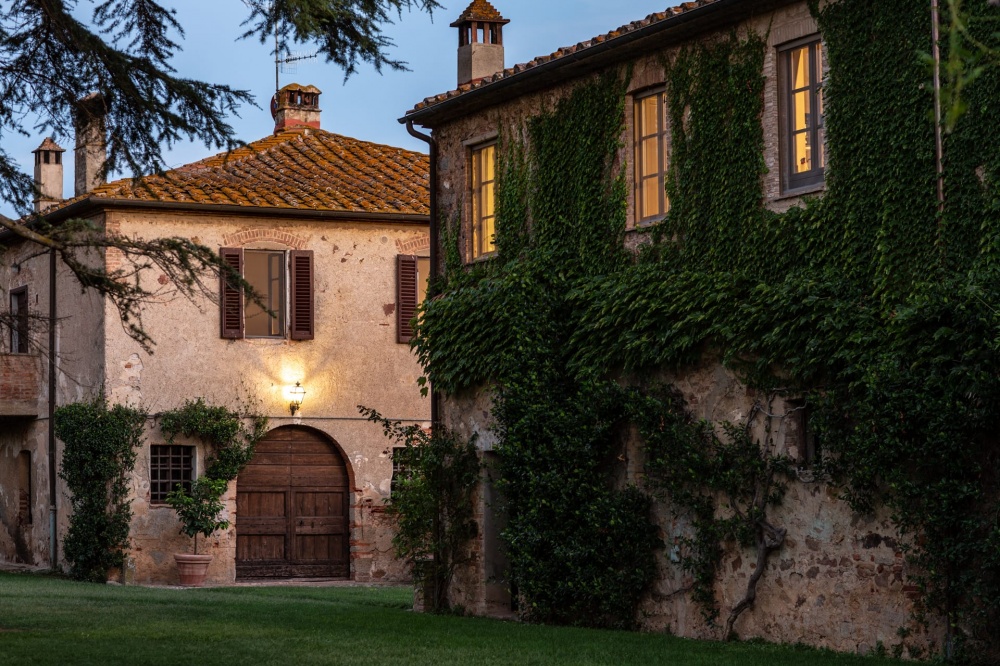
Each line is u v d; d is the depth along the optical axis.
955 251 12.26
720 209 14.54
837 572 13.14
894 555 12.62
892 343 12.38
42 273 27.03
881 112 12.97
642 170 15.88
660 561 15.02
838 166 13.32
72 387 25.66
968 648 11.93
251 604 17.97
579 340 15.95
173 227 25.02
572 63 16.22
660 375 15.03
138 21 11.46
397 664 11.38
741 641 14.00
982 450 11.97
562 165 16.62
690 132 14.99
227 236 25.38
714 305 14.23
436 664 11.42
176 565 24.55
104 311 24.48
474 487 17.34
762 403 13.91
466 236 18.09
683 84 15.12
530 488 15.92
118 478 24.27
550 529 15.80
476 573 17.23
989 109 12.09
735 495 14.08
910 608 12.47
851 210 13.16
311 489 25.95
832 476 13.10
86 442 24.30
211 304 25.19
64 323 26.05
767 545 13.79
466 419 17.48
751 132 14.31
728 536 14.23
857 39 13.23
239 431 25.09
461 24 21.75
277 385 25.58
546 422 15.84
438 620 15.81
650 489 15.15
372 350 26.33
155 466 24.78
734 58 14.60
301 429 25.98
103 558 24.19
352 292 26.25
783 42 14.12
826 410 12.96
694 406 14.62
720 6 14.32
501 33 21.88
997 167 11.98
